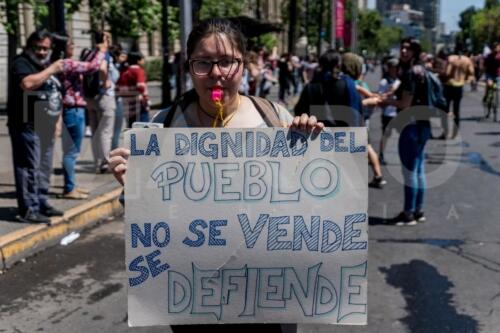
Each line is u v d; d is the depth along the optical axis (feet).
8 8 32.94
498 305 14.38
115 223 21.68
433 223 21.62
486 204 24.30
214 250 7.34
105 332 13.03
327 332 12.95
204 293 7.39
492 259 17.72
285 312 7.45
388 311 14.06
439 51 46.03
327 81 19.29
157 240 7.30
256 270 7.38
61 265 17.15
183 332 7.91
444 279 16.11
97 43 25.32
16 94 18.38
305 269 7.40
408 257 17.93
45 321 13.53
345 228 7.33
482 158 34.27
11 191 23.59
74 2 43.37
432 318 13.69
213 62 7.18
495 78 54.44
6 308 14.21
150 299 7.36
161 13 50.98
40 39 18.22
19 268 16.83
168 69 50.52
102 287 15.55
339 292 7.43
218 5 59.57
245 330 7.79
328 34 136.26
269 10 136.56
